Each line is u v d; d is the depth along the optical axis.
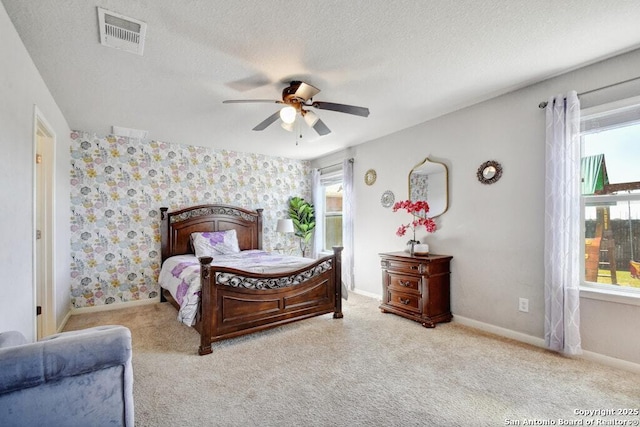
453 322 3.32
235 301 2.78
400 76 2.50
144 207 4.27
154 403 1.87
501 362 2.37
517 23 1.83
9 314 1.65
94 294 3.89
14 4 1.59
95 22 1.76
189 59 2.18
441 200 3.49
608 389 1.99
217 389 2.02
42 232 2.82
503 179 2.94
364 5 1.65
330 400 1.90
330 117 3.49
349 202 4.77
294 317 3.13
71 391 1.13
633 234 2.28
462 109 3.28
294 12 1.70
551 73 2.50
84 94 2.75
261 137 4.23
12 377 1.00
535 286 2.71
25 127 1.97
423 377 2.16
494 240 3.00
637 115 2.20
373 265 4.45
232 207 4.95
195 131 3.91
